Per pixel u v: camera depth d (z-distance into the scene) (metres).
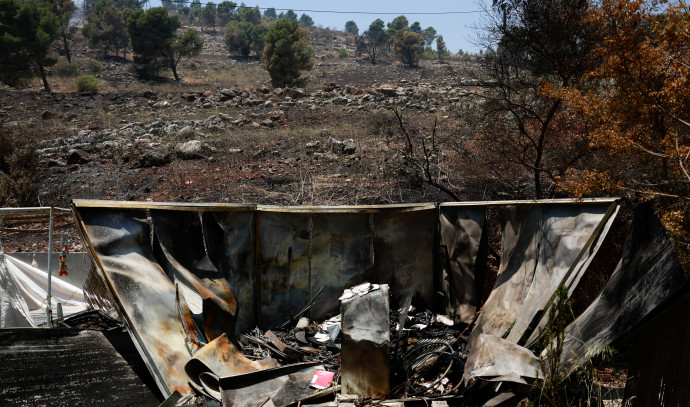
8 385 3.96
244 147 16.69
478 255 5.55
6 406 3.85
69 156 15.77
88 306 7.00
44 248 9.94
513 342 4.36
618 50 5.20
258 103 28.17
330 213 5.77
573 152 7.84
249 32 100.31
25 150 14.56
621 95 5.30
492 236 7.52
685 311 3.02
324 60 97.00
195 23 143.88
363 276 5.86
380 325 4.39
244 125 21.03
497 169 9.02
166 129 19.81
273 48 43.72
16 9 39.47
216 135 18.86
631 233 3.79
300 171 12.91
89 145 17.50
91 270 5.75
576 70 7.44
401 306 5.60
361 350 4.33
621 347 4.32
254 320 5.64
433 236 5.87
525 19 7.57
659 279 3.18
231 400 4.12
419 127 17.66
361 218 5.86
